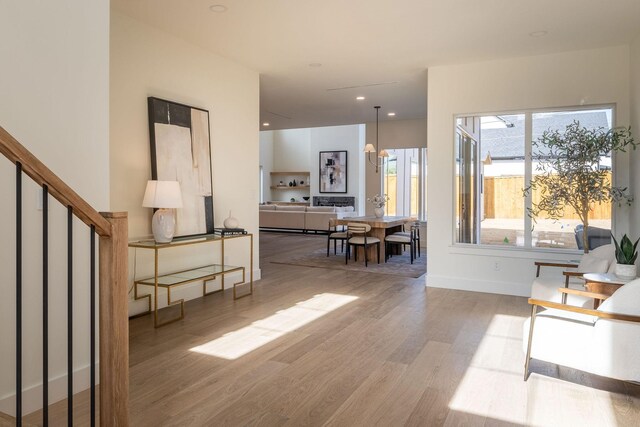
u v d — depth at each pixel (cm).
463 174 544
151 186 391
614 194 451
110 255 175
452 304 467
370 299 488
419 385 272
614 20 397
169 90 441
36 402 241
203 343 344
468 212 543
